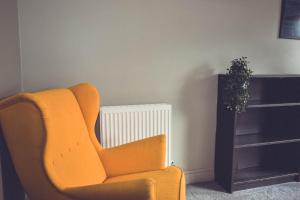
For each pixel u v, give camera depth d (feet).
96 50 6.61
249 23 7.93
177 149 7.77
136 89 7.09
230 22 7.72
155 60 7.15
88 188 3.67
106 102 6.88
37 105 3.65
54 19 6.19
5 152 4.16
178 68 7.40
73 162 4.47
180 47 7.33
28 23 6.02
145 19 6.89
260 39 8.14
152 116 6.81
